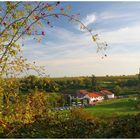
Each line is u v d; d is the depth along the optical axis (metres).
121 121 15.03
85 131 15.05
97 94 128.50
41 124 16.23
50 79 13.25
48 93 13.23
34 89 12.92
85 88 134.38
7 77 12.62
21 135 14.05
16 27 12.96
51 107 13.62
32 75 13.03
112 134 12.88
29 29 13.11
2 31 12.83
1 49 12.74
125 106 88.12
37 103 12.91
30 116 12.80
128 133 12.33
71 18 13.16
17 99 12.58
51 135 14.80
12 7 12.98
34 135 14.48
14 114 12.56
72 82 130.50
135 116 15.23
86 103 113.00
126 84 147.75
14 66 12.67
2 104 12.55
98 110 80.06
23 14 13.12
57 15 13.22
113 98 127.00
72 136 14.34
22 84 12.91
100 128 14.52
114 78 164.75
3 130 13.62
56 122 17.02
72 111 20.56
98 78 167.75
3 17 12.95
